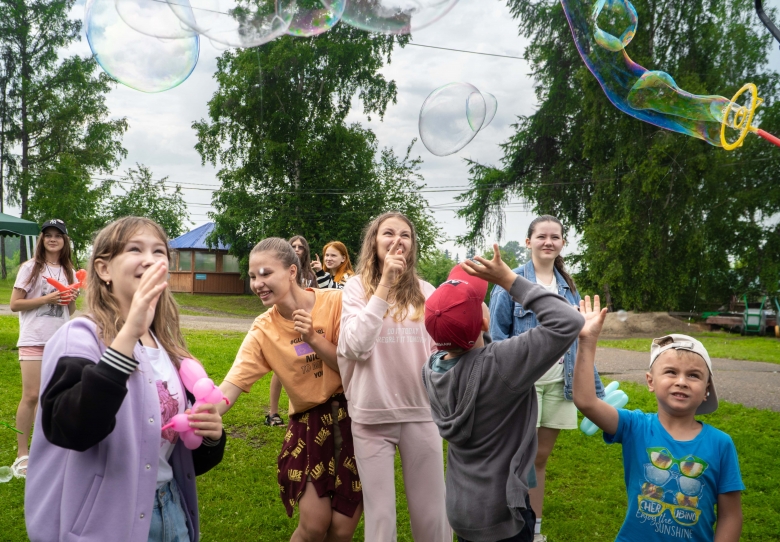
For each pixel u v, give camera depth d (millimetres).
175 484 1815
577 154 22797
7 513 3328
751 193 19016
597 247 20406
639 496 2127
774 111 18688
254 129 24906
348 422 2555
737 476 2037
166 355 1883
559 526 3430
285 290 2592
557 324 1869
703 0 19781
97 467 1569
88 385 1431
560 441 4965
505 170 23875
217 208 26094
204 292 29438
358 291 2600
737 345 13422
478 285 2066
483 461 2027
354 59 24266
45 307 3984
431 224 26766
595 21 4652
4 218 9539
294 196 25000
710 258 19641
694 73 18719
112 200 33750
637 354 10930
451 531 2617
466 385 2014
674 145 19062
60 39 27234
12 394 5832
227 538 3242
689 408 2080
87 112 27781
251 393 6156
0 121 26859
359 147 26031
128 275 1743
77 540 1525
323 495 2449
